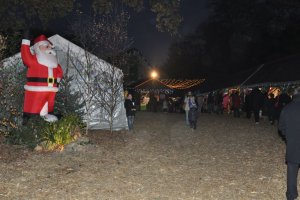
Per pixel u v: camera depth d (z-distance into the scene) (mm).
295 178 6617
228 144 13328
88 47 16219
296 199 7066
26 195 7117
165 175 8781
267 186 8070
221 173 9094
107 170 9055
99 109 14930
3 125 11109
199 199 7168
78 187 7684
